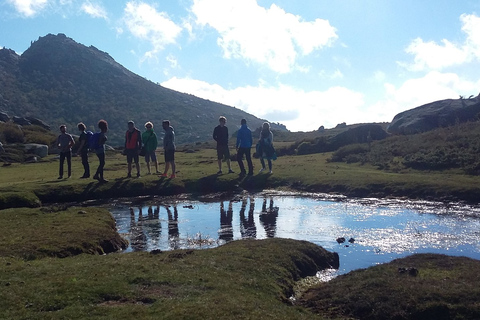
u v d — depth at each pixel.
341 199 18.52
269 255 9.72
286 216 15.34
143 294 7.32
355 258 10.65
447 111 38.12
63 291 7.27
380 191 18.95
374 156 26.72
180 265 8.82
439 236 12.38
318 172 22.95
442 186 18.11
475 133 26.19
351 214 15.50
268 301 7.43
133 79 189.25
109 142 137.75
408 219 14.55
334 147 36.31
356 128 36.88
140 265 8.70
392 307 7.36
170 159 21.84
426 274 8.48
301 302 8.15
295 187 21.05
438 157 22.95
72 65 178.38
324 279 9.37
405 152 26.20
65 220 12.97
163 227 14.02
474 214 15.12
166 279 7.94
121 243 11.91
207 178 21.92
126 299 7.14
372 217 14.95
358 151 29.22
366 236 12.52
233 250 10.05
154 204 18.05
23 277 7.95
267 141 23.09
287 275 9.01
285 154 36.91
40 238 10.84
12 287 7.41
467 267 8.77
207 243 11.99
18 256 9.56
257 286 8.12
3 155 36.00
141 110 166.25
